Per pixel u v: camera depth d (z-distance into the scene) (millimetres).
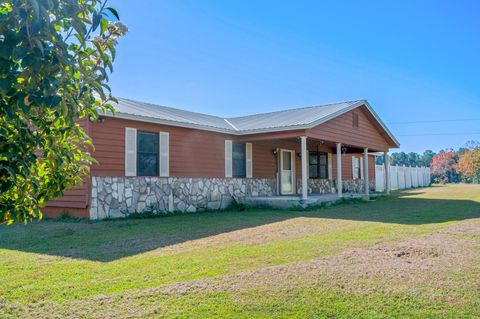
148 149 11305
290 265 4711
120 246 6230
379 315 3182
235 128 14156
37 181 2061
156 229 8133
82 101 2068
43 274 4523
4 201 1951
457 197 16719
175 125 11789
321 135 13594
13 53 1521
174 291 3789
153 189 11250
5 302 3594
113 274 4496
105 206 10047
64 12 1701
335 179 20078
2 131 1644
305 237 6852
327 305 3398
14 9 1521
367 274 4281
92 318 3197
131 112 10812
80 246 6281
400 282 3998
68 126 2031
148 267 4793
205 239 6805
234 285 3945
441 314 3186
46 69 1621
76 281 4230
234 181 14070
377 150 18906
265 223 8969
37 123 1890
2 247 6309
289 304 3424
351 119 15961
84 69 1952
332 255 5270
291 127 12664
